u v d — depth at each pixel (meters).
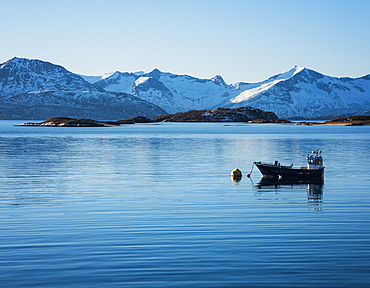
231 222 31.88
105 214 34.75
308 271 22.30
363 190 46.06
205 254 24.78
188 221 32.28
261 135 184.62
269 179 54.88
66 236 28.47
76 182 52.06
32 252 25.38
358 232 28.97
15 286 20.91
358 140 145.00
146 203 39.22
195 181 53.06
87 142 135.50
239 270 22.48
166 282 21.22
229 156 86.38
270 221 32.16
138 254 24.88
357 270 22.36
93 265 23.31
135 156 86.75
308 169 53.34
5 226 31.09
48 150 103.12
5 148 109.75
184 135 185.00
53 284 21.09
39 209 36.84
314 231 29.25
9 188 47.78
